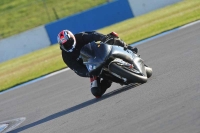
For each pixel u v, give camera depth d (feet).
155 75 107.76
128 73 93.86
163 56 138.72
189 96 75.72
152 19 282.36
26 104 127.95
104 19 347.97
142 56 153.38
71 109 99.04
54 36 342.64
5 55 337.72
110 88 112.06
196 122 60.39
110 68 92.99
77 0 463.42
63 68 185.37
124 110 79.92
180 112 67.56
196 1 309.42
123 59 95.35
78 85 134.72
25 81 177.78
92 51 93.56
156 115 69.92
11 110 125.59
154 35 199.41
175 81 92.79
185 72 99.91
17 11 471.21
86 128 75.87
